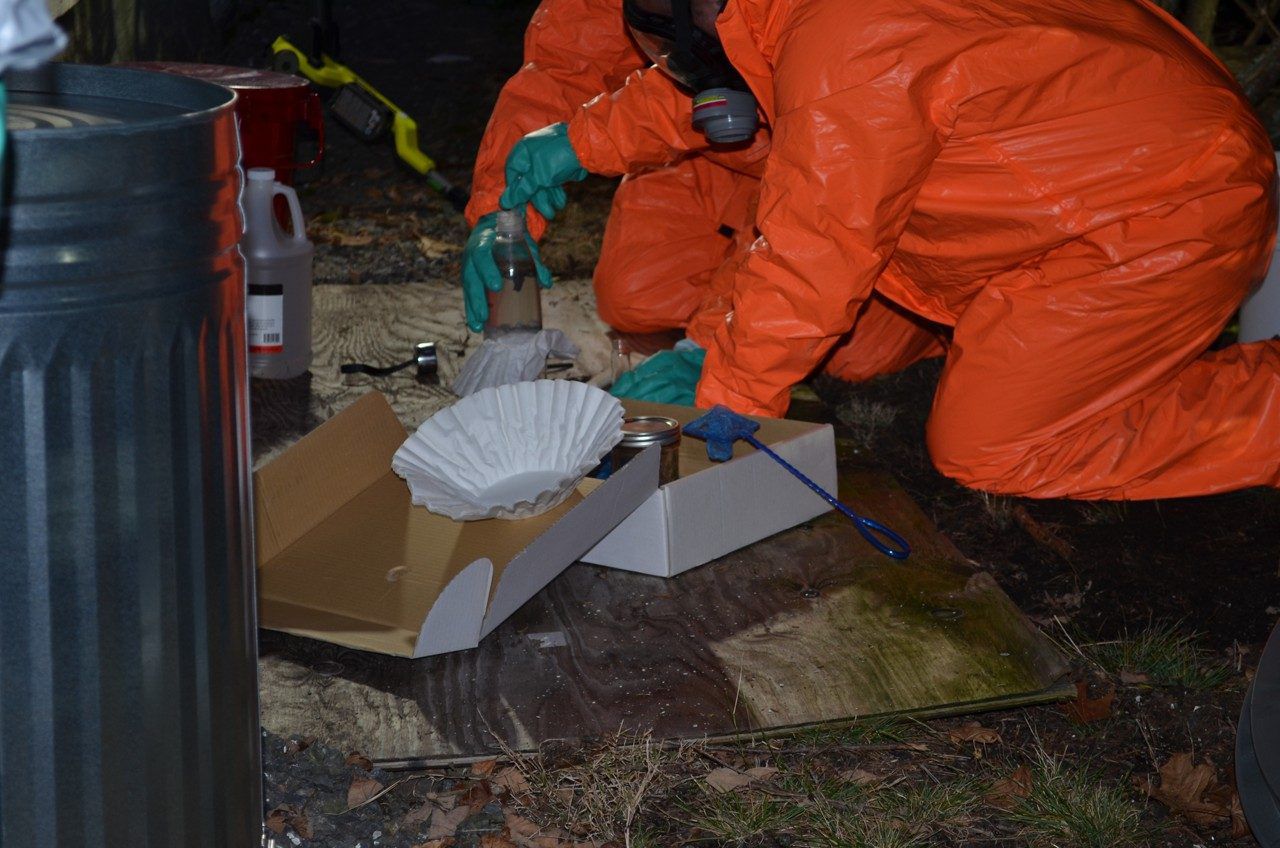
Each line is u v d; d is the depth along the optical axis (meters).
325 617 2.19
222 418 1.34
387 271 4.69
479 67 8.68
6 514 1.19
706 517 2.55
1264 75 5.05
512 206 3.50
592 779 1.98
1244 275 2.97
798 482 2.73
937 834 1.96
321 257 4.86
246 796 1.49
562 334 3.67
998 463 3.13
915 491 3.19
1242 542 2.97
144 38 5.14
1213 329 3.03
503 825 1.89
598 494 2.26
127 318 1.20
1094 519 3.07
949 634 2.37
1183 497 3.18
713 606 2.44
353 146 6.61
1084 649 2.50
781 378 2.93
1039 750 2.13
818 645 2.31
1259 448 3.08
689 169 3.95
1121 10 2.92
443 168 6.38
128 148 1.17
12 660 1.23
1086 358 2.96
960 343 3.08
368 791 1.90
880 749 2.13
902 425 3.57
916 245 3.07
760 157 3.57
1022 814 2.00
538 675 2.21
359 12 10.18
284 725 2.05
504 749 2.00
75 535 1.22
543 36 3.74
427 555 2.38
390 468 2.70
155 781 1.34
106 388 1.21
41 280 1.15
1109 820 1.99
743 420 2.64
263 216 3.43
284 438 3.10
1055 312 2.93
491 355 3.39
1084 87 2.76
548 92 3.76
